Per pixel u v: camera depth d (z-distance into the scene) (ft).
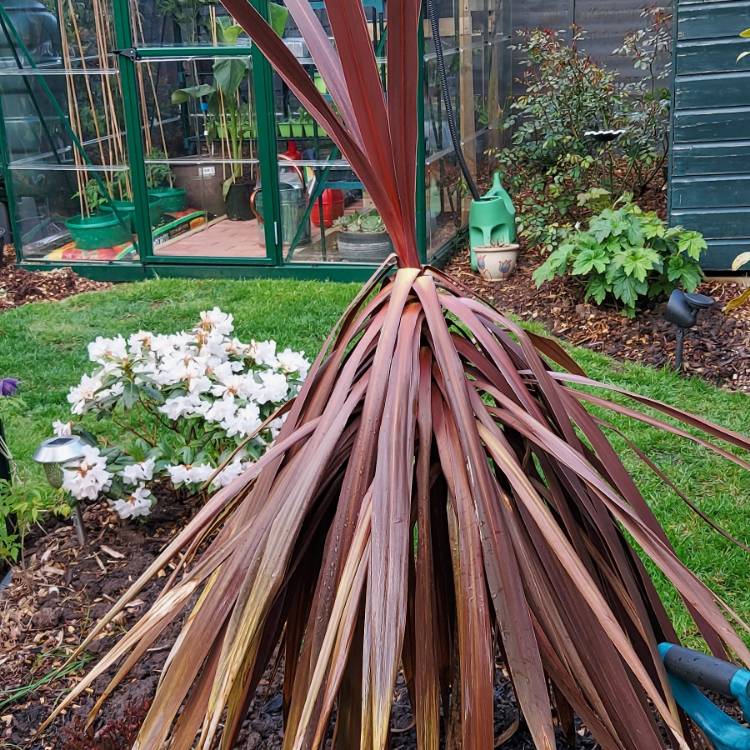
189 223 22.20
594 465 4.42
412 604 4.13
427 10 19.26
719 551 9.25
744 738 3.81
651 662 4.12
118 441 12.16
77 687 3.47
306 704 2.99
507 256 20.29
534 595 3.42
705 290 18.02
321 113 3.80
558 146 22.93
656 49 24.35
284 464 3.98
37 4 21.67
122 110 21.85
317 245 21.65
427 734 3.25
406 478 3.34
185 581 3.63
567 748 5.93
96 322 18.66
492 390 3.96
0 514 9.02
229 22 20.45
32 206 22.94
